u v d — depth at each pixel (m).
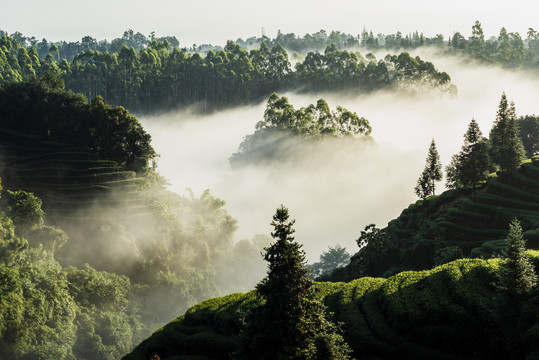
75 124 148.88
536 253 46.31
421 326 41.09
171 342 50.25
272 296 34.47
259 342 34.00
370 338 42.34
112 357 94.69
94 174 135.38
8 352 78.69
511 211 84.62
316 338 34.38
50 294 90.38
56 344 84.19
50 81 167.12
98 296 104.25
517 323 37.56
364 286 51.44
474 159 95.88
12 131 150.62
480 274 44.50
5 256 91.00
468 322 39.75
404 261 82.75
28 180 131.50
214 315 50.19
